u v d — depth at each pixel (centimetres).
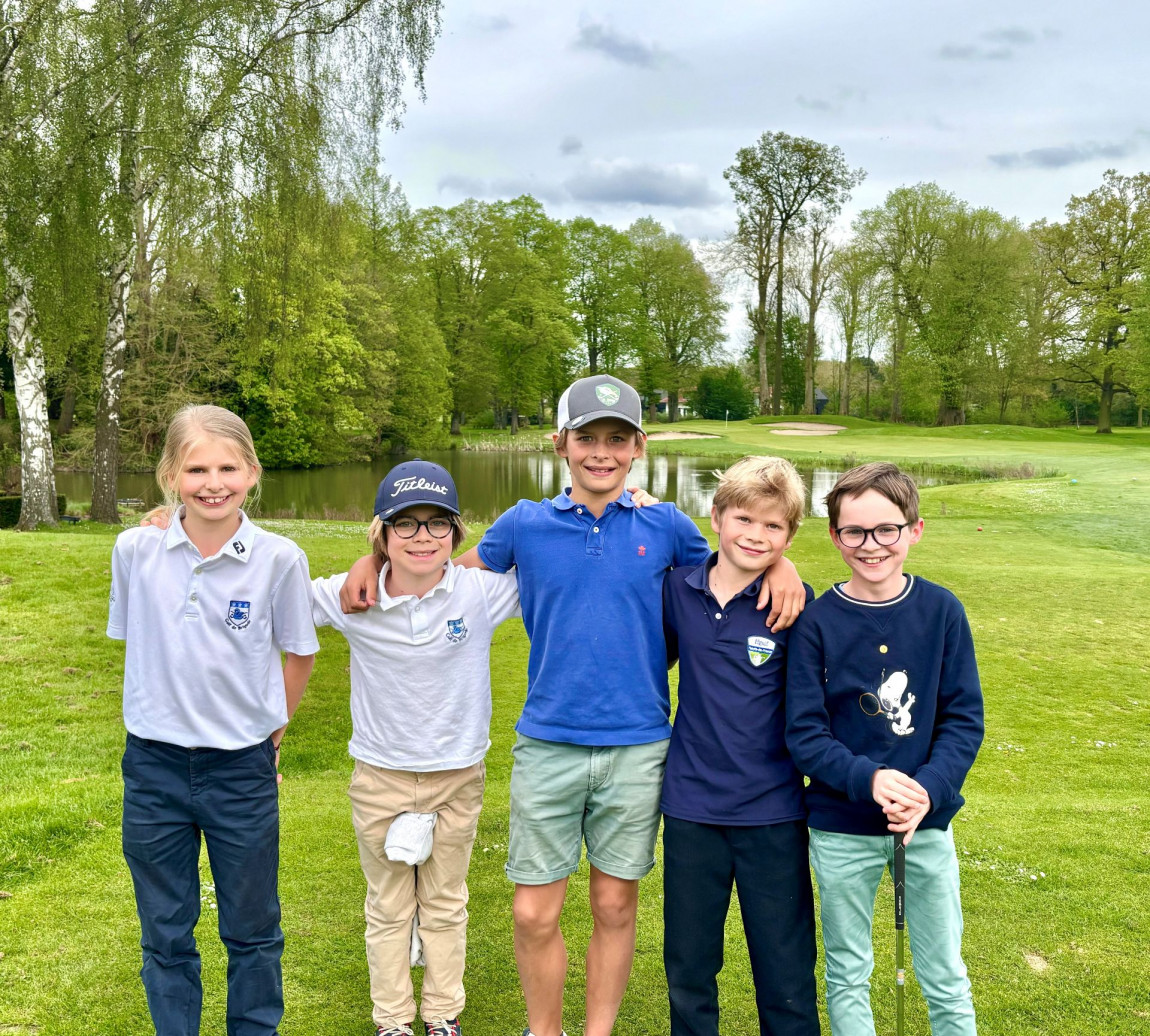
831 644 223
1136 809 464
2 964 272
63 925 296
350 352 3641
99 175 1357
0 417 3456
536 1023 247
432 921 253
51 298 1444
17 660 676
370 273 4091
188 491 220
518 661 807
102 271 1611
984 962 287
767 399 5797
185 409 228
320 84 1474
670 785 235
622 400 243
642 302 5759
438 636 244
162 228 1617
